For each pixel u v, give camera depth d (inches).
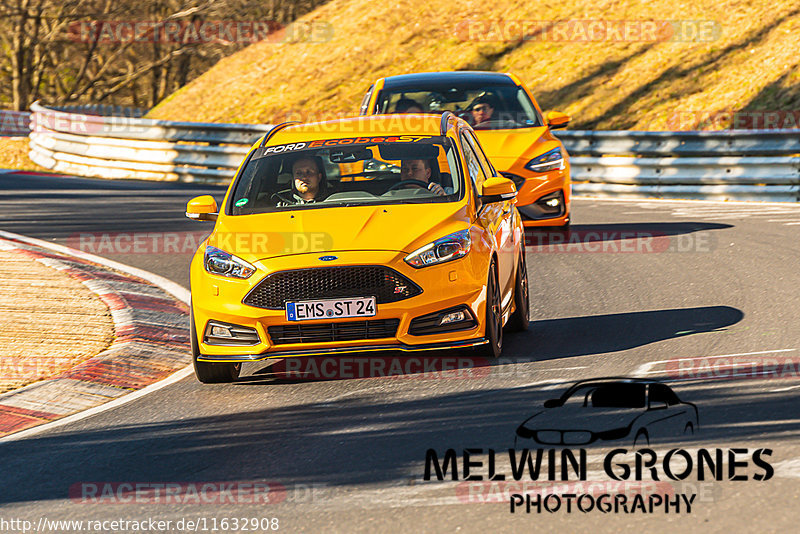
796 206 2154.3
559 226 1791.3
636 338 1076.5
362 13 4596.5
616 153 2536.9
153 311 1333.7
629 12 3946.9
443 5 4473.4
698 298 1273.4
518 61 3959.2
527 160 1708.9
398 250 949.8
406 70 4165.8
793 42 3353.8
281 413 882.8
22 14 6250.0
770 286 1312.7
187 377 1056.8
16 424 916.6
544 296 1357.0
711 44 3538.4
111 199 2498.8
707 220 1978.3
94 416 923.4
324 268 941.2
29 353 1120.8
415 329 950.4
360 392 932.0
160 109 4453.7
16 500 704.4
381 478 690.2
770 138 2358.5
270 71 4394.7
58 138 3368.6
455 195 1054.4
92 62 7263.8
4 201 2469.2
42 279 1513.3
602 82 3560.5
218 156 2977.4
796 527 561.3
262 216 1037.8
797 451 682.8
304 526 615.2
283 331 954.1
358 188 1073.5
